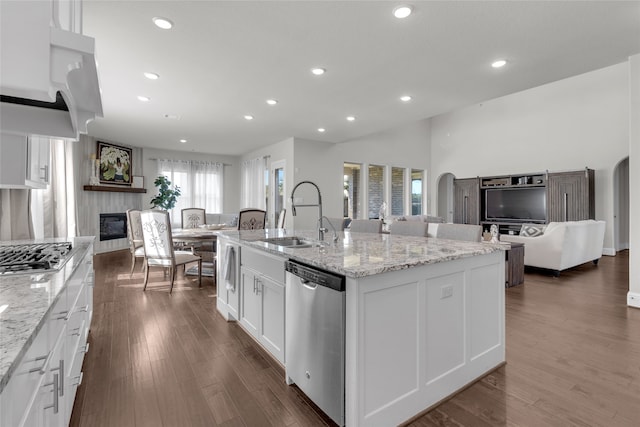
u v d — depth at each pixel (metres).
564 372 2.07
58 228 4.36
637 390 1.86
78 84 1.04
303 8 2.31
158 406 1.73
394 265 1.51
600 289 4.10
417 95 4.09
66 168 4.73
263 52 2.96
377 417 1.50
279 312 2.07
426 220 7.83
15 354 0.63
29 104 1.31
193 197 8.47
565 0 2.21
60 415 1.16
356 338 1.42
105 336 2.65
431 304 1.74
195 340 2.58
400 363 1.59
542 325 2.85
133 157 7.68
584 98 7.48
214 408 1.72
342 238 2.72
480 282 2.03
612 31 2.61
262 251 2.27
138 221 4.68
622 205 7.89
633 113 3.23
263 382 1.97
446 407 1.73
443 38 2.73
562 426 1.56
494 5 2.28
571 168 7.66
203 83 3.69
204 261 5.04
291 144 6.82
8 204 2.55
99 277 4.75
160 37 2.69
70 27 0.98
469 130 9.66
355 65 3.24
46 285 1.12
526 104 8.47
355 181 8.48
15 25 0.70
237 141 7.14
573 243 5.04
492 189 8.91
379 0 2.23
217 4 2.25
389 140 9.23
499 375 2.04
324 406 1.58
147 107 4.58
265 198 7.95
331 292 1.53
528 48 2.90
